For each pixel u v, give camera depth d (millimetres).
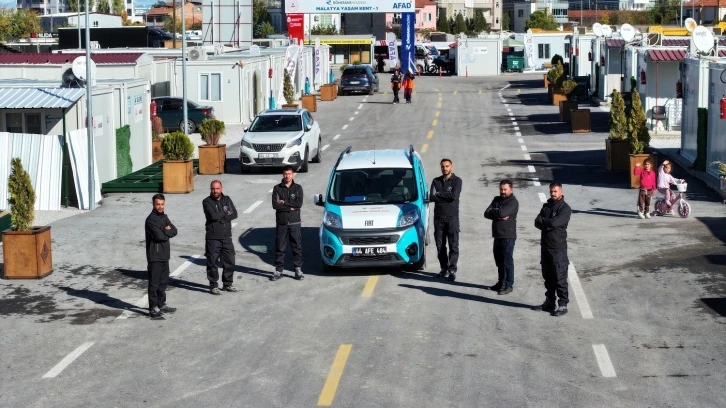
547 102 52031
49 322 14234
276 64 52875
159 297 14391
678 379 10977
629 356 11875
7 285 16516
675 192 23469
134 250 19172
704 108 26531
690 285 15227
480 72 79000
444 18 142375
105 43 69750
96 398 10953
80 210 23719
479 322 13609
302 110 31406
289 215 16453
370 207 16875
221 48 54250
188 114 40500
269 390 11031
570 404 10289
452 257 16172
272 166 29359
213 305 15055
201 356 12438
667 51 37656
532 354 12070
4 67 39562
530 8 167125
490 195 24906
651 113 37688
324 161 32469
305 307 14750
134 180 26859
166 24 140750
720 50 34250
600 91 50375
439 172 29234
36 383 11539
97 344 13109
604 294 14922
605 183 26281
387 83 70938
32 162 23703
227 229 15703
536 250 18266
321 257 17172
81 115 24984
